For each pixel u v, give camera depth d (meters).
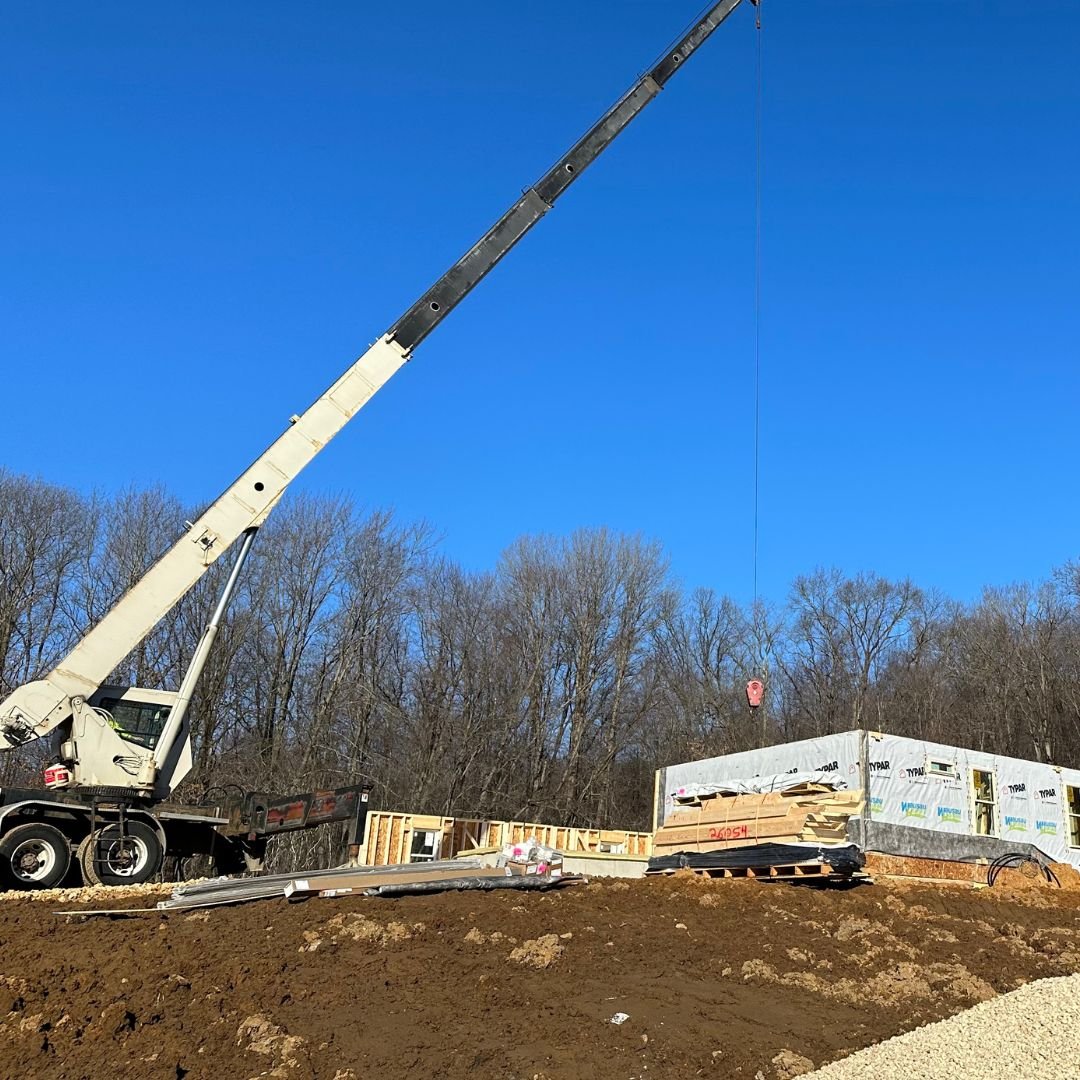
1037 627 50.75
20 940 11.84
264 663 40.19
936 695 52.47
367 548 42.88
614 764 47.75
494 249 18.69
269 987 10.40
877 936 14.15
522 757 43.75
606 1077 8.62
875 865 20.28
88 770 16.42
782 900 16.23
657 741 50.53
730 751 49.16
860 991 11.55
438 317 18.47
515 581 47.72
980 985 11.88
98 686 16.75
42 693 16.30
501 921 13.36
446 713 41.28
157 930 12.49
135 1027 9.38
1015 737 49.50
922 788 21.56
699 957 12.58
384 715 40.78
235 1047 9.08
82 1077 8.48
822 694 55.22
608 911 14.59
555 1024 9.83
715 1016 10.27
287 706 39.81
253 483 17.52
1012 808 22.84
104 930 12.44
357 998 10.27
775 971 12.05
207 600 38.44
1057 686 49.06
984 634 52.72
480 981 10.92
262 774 36.53
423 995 10.45
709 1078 8.70
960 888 19.89
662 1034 9.61
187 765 17.34
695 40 19.55
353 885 14.84
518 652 45.31
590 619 47.50
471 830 24.25
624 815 48.09
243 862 17.92
